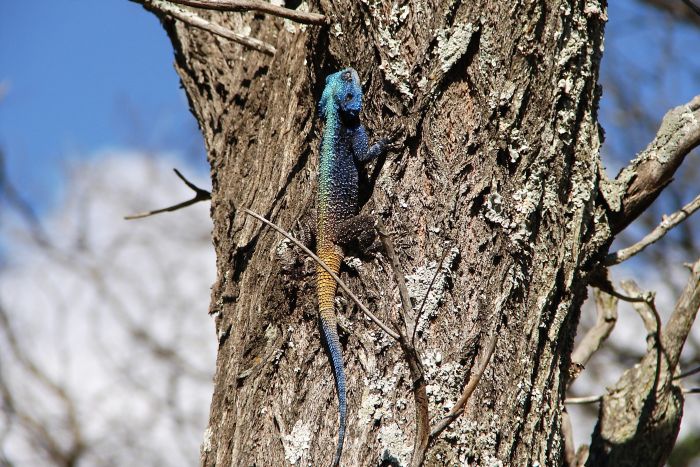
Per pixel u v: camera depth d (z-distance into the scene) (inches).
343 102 262.5
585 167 247.3
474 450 209.6
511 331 223.9
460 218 227.0
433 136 234.8
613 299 352.5
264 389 232.8
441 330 218.5
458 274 223.1
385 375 217.0
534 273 231.8
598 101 265.0
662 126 274.8
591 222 254.8
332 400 220.8
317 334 233.5
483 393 215.8
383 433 208.7
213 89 322.7
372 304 228.4
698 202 293.3
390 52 245.9
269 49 302.4
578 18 248.1
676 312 314.0
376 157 249.9
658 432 300.0
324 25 264.7
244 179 286.7
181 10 304.3
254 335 243.1
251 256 262.5
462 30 238.1
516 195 229.8
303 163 277.7
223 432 235.6
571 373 294.0
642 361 316.5
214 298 271.1
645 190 267.4
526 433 219.3
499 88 233.8
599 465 297.9
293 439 218.7
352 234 241.8
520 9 237.9
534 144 233.3
